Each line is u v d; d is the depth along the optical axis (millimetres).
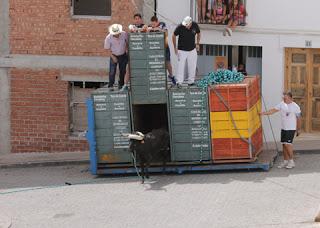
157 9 21375
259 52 22094
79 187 17016
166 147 17641
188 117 17797
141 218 13797
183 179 17266
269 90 21875
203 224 13141
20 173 19516
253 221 13195
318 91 22078
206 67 22047
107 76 21719
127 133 17875
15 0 21719
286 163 18109
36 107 22016
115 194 16000
